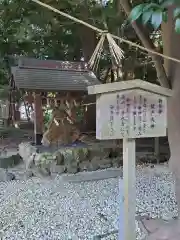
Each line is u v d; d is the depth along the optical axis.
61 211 3.90
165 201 4.20
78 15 5.43
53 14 5.23
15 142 8.60
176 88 2.68
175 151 2.77
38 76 6.09
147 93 2.12
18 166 6.39
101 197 4.45
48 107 7.38
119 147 6.41
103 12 4.50
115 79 8.34
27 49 8.09
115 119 2.08
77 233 3.21
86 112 8.62
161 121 2.17
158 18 1.25
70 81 6.16
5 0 5.06
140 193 4.57
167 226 3.20
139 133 2.13
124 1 2.67
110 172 5.72
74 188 4.93
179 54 2.66
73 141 6.53
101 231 3.25
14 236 3.16
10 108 11.23
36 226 3.42
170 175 5.54
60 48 8.91
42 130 6.68
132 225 2.24
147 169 6.03
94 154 6.07
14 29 6.25
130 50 7.82
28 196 4.54
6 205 4.16
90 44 8.66
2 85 9.16
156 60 2.69
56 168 5.68
